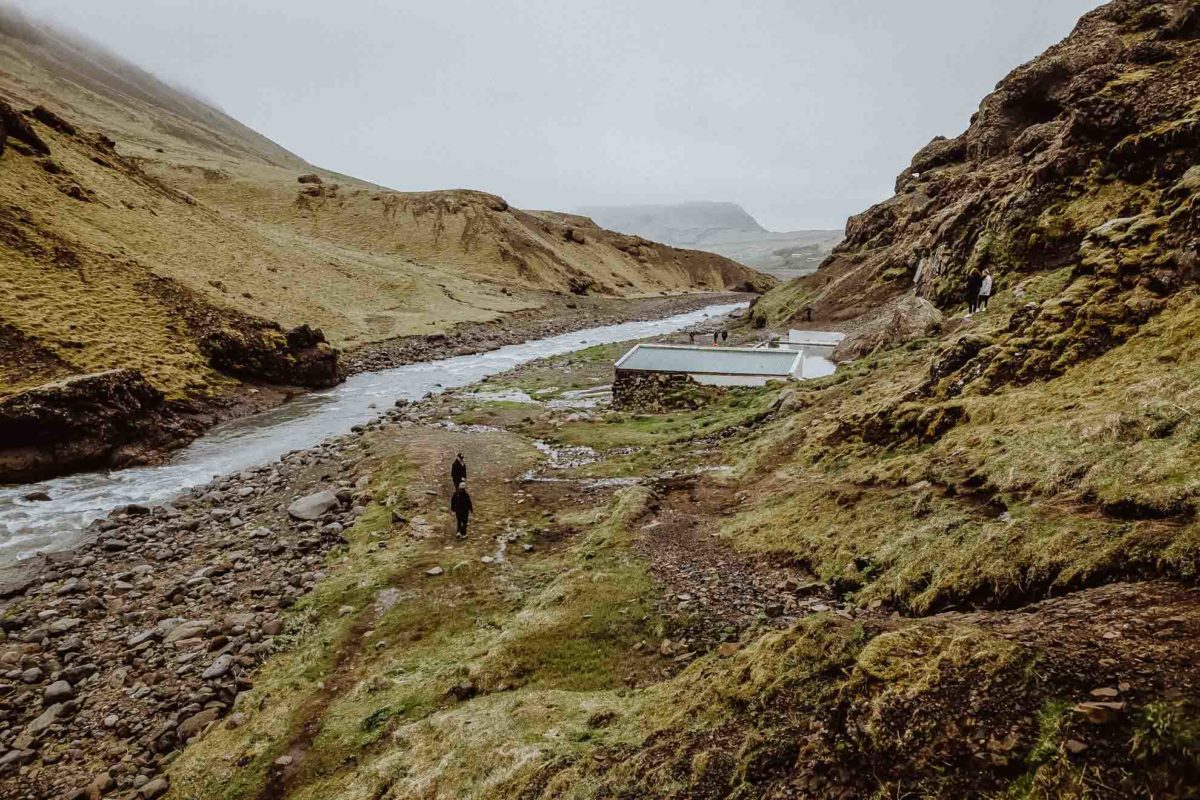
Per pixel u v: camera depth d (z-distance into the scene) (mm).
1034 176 38531
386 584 17453
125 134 170875
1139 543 8453
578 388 49406
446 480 26516
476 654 13211
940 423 17188
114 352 41406
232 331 49906
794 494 18219
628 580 15062
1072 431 12492
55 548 23484
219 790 10664
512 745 9211
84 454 32375
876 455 18500
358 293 90125
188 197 87688
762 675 8094
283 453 35969
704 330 83812
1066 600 7992
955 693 6230
